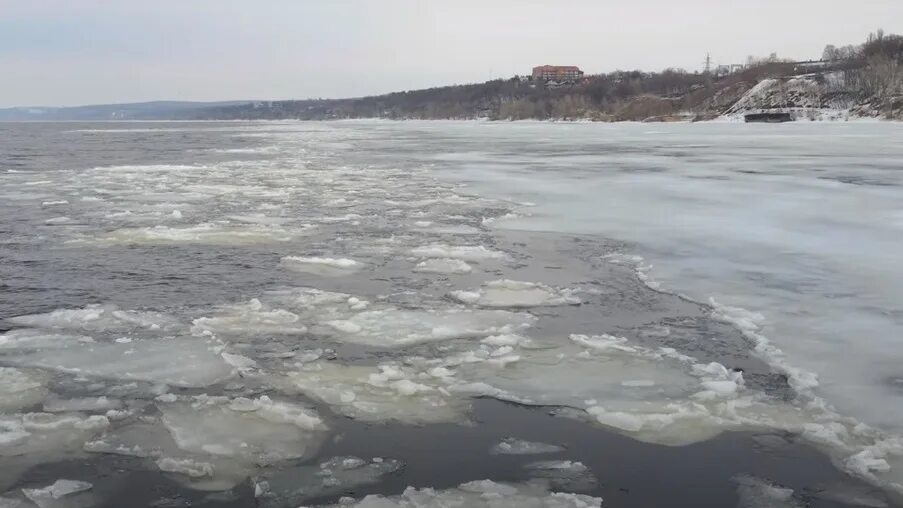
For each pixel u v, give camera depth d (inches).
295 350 236.2
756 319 261.0
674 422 182.9
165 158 1268.5
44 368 219.0
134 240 428.8
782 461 163.8
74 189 706.2
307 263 366.3
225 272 348.2
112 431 178.1
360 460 164.6
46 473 158.4
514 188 690.8
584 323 265.0
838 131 2080.5
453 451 169.6
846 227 440.5
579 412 189.9
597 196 614.9
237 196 645.9
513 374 215.5
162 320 267.9
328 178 824.3
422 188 705.6
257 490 151.3
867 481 154.6
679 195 607.8
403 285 323.0
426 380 211.2
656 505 147.3
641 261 360.2
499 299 296.4
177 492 151.6
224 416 186.1
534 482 155.8
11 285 323.3
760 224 457.7
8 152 1475.1
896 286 301.7
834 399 193.5
